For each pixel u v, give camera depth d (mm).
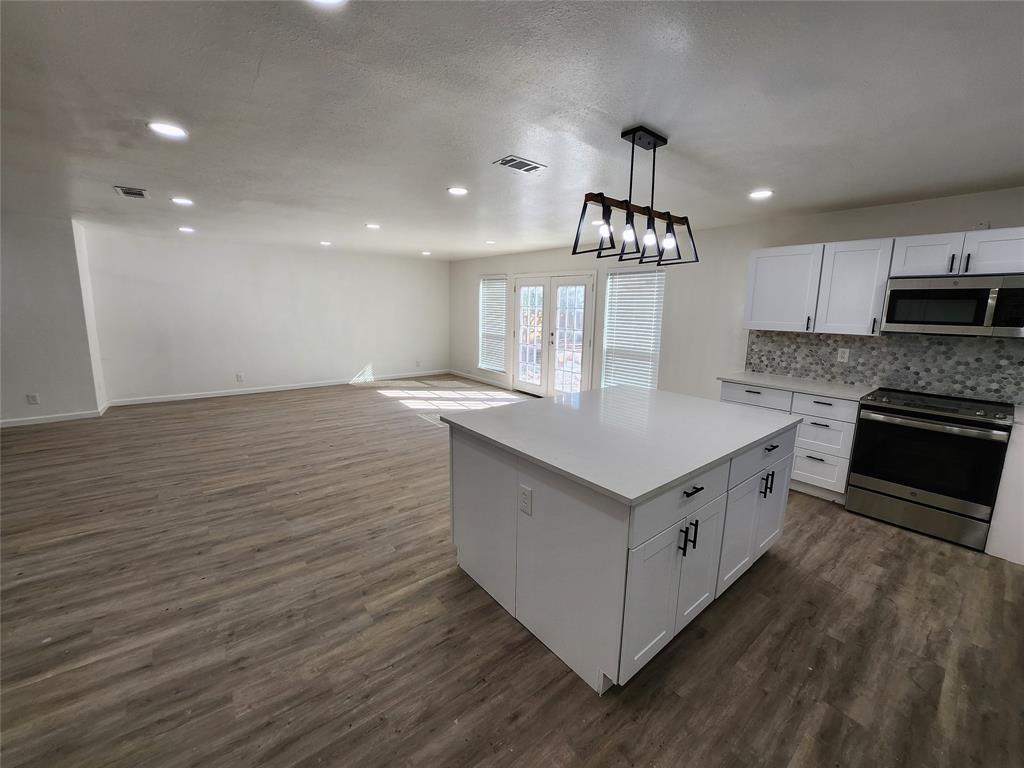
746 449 2029
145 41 1465
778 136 2148
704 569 1978
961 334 2775
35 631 1969
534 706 1650
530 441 1997
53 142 2383
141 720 1562
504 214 4129
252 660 1837
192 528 2887
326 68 1637
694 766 1440
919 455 2898
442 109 1953
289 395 6957
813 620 2129
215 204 3869
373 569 2482
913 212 3268
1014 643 1987
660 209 3641
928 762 1465
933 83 1639
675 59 1535
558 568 1816
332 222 4656
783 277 3646
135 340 6062
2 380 4848
